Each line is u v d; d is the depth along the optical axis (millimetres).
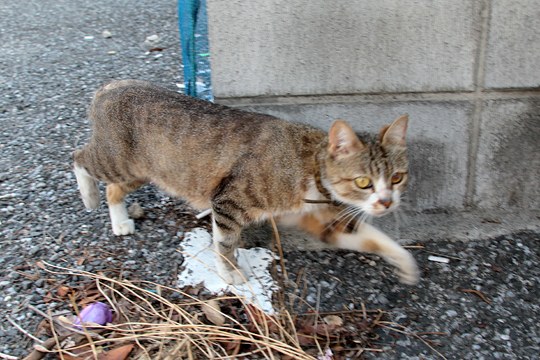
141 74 1874
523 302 1131
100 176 1228
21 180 1396
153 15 2477
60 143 1534
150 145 1169
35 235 1237
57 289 1124
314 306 1116
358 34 1175
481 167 1262
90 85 1821
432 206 1290
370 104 1223
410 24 1168
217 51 1188
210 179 1142
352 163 1074
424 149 1250
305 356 1006
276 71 1199
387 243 1133
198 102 1177
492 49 1184
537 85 1203
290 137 1104
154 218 1283
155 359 1009
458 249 1230
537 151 1247
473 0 1152
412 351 1051
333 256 1213
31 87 1818
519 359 1043
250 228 1239
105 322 1060
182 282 1143
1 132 1584
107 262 1179
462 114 1226
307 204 1116
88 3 2689
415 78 1203
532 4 1154
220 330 1047
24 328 1061
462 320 1101
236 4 1155
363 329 1080
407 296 1141
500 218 1279
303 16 1163
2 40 2219
